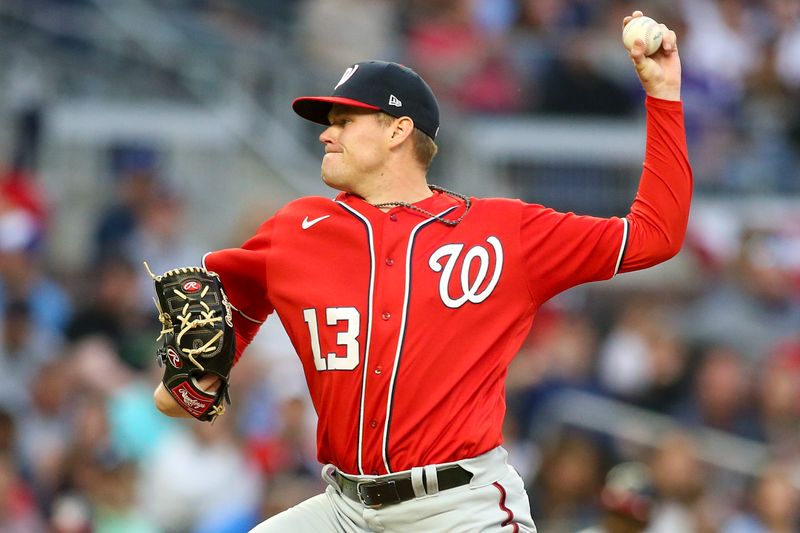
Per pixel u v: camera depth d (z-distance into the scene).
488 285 13.14
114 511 28.41
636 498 21.06
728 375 37.28
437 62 48.66
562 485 29.09
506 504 13.13
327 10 49.06
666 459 30.36
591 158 48.88
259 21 49.97
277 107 47.72
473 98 48.69
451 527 12.90
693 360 38.91
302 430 30.11
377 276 13.19
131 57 48.25
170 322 13.45
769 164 50.50
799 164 50.62
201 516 29.00
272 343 35.12
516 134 48.47
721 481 33.75
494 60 49.06
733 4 54.16
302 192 46.47
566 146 48.78
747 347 42.12
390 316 13.04
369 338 13.02
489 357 13.13
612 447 31.19
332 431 13.25
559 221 13.33
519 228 13.31
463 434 12.91
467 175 47.81
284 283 13.48
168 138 46.94
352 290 13.20
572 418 33.38
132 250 40.31
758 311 43.72
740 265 45.09
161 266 40.47
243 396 31.89
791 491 31.81
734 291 44.50
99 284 37.94
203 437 29.42
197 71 48.06
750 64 53.50
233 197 46.47
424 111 13.84
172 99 47.69
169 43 48.38
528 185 48.62
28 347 35.28
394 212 13.54
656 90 13.36
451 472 12.90
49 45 48.09
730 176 49.91
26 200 40.56
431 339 13.00
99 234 40.84
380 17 49.41
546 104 49.03
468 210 13.52
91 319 35.62
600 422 33.12
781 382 37.88
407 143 13.82
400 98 13.73
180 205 43.78
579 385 36.44
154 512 29.05
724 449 34.91
